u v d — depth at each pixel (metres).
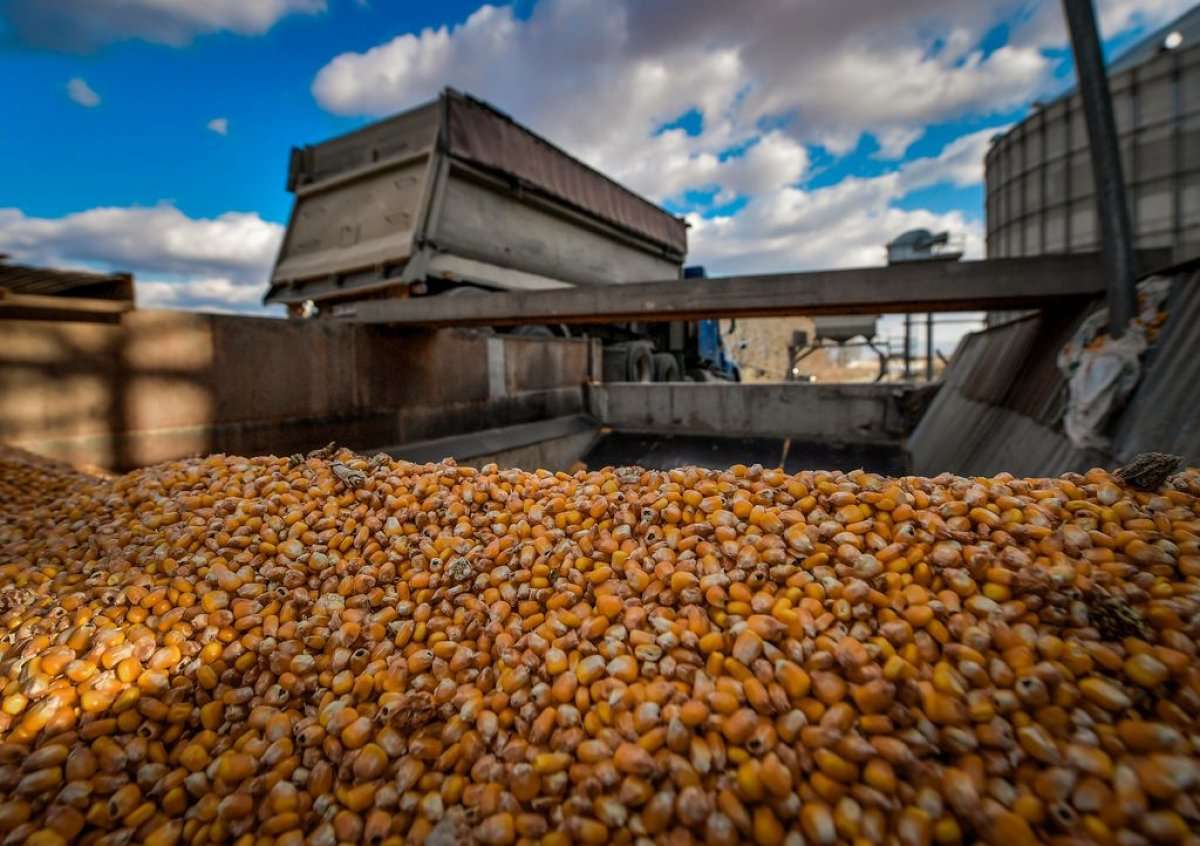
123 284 4.73
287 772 1.72
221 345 5.58
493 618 2.09
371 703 1.90
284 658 2.00
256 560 2.46
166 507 2.88
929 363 15.35
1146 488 2.01
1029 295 4.84
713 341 18.19
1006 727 1.42
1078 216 12.09
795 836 1.32
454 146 8.34
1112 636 1.55
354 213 9.02
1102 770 1.31
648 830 1.39
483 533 2.50
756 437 10.23
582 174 11.62
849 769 1.38
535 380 10.22
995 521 1.92
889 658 1.61
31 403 4.37
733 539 2.09
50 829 1.52
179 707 1.88
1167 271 4.08
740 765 1.45
